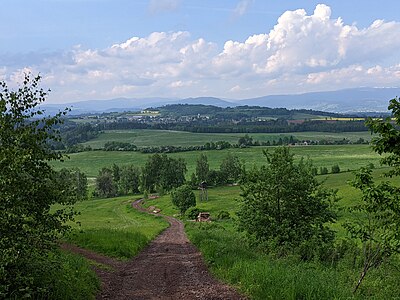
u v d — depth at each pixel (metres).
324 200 20.81
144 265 19.02
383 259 12.48
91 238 23.62
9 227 9.10
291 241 19.55
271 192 20.42
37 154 10.21
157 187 139.25
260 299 11.08
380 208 9.79
